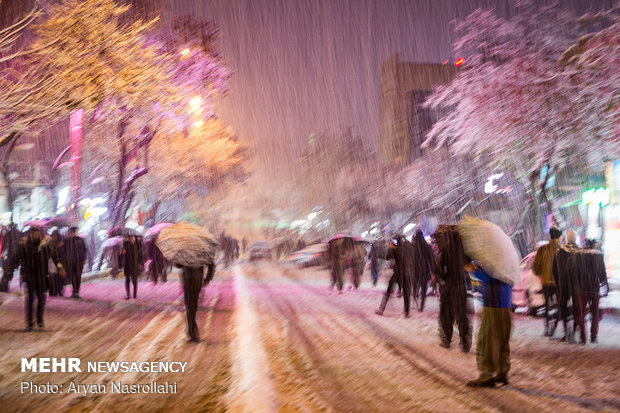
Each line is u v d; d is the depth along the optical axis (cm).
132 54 1955
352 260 2281
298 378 817
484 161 3878
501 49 2717
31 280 1252
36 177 4053
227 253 4056
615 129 2439
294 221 10119
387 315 1533
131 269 1908
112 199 4119
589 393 744
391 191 6341
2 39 1655
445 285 1057
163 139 4256
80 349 1043
